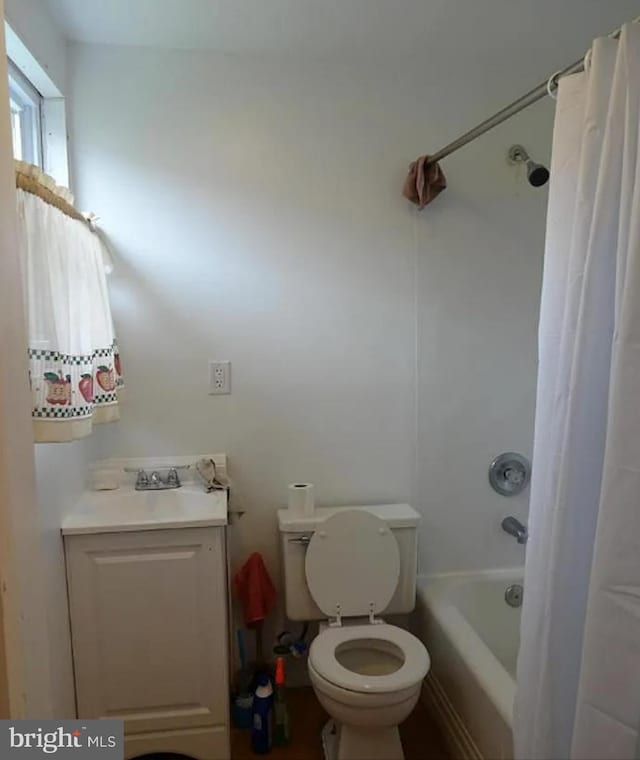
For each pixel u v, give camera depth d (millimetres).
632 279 958
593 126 1066
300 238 2113
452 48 2018
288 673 2234
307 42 1952
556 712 1186
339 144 2102
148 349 2072
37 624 769
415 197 2068
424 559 2299
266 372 2143
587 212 1082
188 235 2057
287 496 2189
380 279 2168
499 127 2160
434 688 2070
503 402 2275
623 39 1004
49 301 1289
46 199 1299
